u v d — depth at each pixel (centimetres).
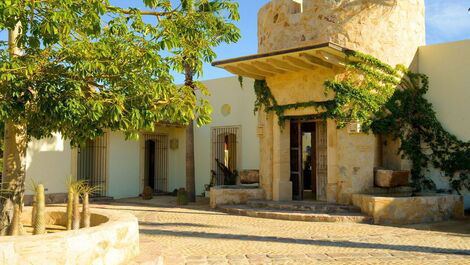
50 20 534
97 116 577
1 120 573
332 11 1410
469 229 1069
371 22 1399
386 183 1321
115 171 1859
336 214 1220
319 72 1400
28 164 1554
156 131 2088
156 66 639
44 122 665
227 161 2048
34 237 493
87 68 589
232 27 722
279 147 1492
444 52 1476
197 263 715
